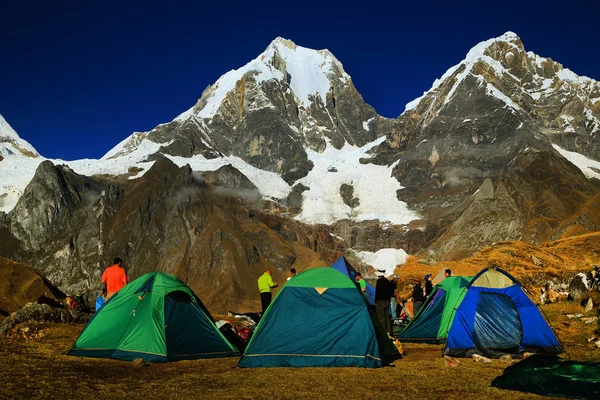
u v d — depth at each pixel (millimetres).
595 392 10109
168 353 14492
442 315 18047
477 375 12453
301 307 14578
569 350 15211
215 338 15641
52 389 10453
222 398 10172
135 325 15062
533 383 10875
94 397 9961
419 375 12469
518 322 15266
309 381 11797
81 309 24078
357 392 10742
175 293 15695
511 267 50344
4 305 43781
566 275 43688
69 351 14812
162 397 10195
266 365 13742
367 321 14320
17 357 13742
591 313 20891
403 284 45281
